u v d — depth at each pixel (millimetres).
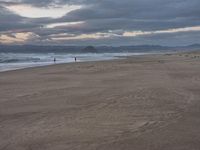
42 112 8266
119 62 34375
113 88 12297
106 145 5477
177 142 5531
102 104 9094
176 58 45438
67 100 9922
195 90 11312
